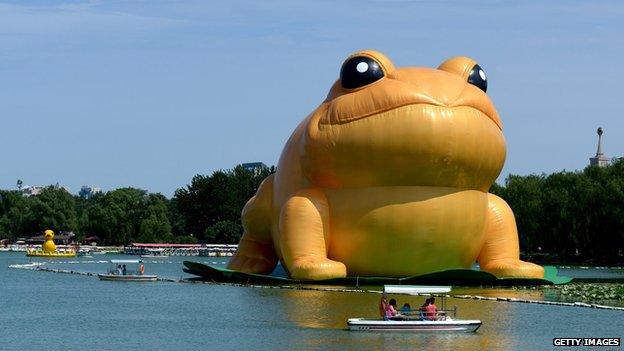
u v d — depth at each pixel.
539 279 135.38
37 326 99.38
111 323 101.12
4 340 89.88
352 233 130.88
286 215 133.50
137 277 168.25
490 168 131.88
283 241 133.62
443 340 86.50
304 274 130.12
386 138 125.38
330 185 132.75
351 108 128.38
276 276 152.62
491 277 130.75
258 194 152.38
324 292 125.50
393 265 131.25
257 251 155.25
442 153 125.94
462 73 136.38
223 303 117.81
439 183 128.88
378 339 86.50
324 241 132.38
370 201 129.12
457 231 130.50
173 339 89.25
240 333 92.00
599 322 100.25
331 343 84.56
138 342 88.00
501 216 138.88
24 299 129.62
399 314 93.88
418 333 90.25
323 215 132.00
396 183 128.62
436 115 125.69
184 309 112.81
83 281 168.50
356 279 131.50
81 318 105.94
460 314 104.50
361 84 130.12
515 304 114.75
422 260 131.00
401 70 131.25
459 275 129.62
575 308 111.81
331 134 129.00
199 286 146.88
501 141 132.88
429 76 130.12
